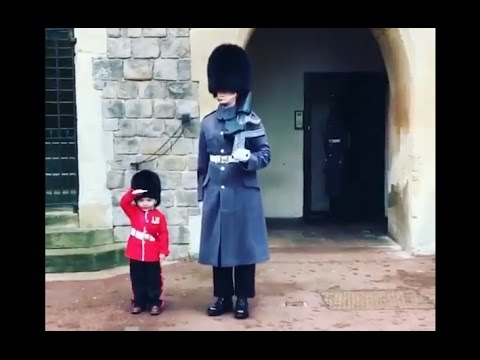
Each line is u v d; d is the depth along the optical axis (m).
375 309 5.59
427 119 7.32
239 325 5.21
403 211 7.72
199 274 6.76
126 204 5.47
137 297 5.54
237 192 5.33
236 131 5.30
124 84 7.16
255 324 5.24
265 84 9.57
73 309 5.66
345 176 9.73
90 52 7.11
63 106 7.23
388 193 8.47
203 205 5.46
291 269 6.89
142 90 7.18
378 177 9.70
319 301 5.83
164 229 5.52
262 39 9.52
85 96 7.12
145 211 5.48
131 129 7.19
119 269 7.00
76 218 7.20
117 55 7.14
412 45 7.29
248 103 5.38
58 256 6.84
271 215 9.71
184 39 7.15
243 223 5.32
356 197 9.74
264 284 6.36
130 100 7.18
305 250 7.75
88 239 7.06
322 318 5.36
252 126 5.34
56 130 7.24
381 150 9.67
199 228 7.26
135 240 5.48
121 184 7.22
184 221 7.26
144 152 7.20
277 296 5.98
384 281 6.42
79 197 7.16
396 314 5.45
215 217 5.36
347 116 9.70
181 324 5.26
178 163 7.23
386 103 9.42
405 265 7.01
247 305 5.42
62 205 7.29
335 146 9.68
